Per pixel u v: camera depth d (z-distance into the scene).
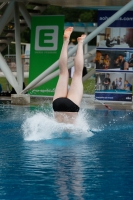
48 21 38.00
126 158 17.55
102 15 35.59
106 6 44.59
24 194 13.16
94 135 22.25
